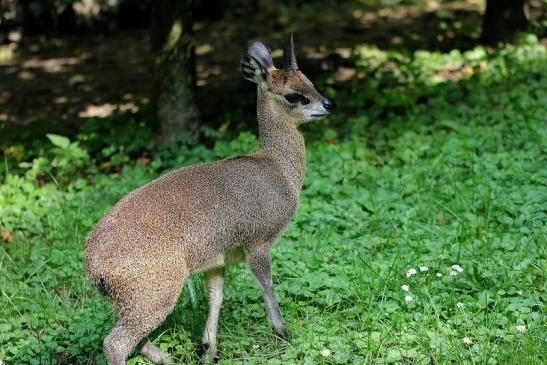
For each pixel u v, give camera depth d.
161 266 4.86
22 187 8.27
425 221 7.13
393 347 5.36
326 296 5.86
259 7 15.88
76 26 14.80
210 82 11.83
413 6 15.70
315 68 11.79
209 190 5.16
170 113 9.27
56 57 13.73
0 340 5.69
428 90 10.11
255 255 5.41
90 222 7.39
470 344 5.32
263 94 5.58
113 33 14.95
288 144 5.58
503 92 9.90
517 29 12.12
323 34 14.05
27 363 5.52
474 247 6.40
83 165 8.94
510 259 6.18
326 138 9.07
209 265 5.18
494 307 5.62
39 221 7.54
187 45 9.23
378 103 9.91
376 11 15.52
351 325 5.64
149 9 15.08
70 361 5.66
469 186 7.45
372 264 6.26
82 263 6.66
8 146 9.81
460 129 8.82
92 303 6.13
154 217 4.93
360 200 7.42
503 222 6.80
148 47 14.03
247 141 8.78
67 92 11.97
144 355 5.38
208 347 5.50
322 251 6.63
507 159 7.92
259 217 5.31
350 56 11.99
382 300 5.82
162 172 8.62
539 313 5.58
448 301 5.72
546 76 10.29
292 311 5.81
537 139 8.40
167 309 4.92
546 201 7.07
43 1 14.34
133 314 4.84
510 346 5.20
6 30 14.45
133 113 10.44
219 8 15.41
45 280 6.47
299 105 5.52
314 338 5.48
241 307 6.02
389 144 8.66
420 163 8.16
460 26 13.63
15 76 12.82
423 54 11.59
